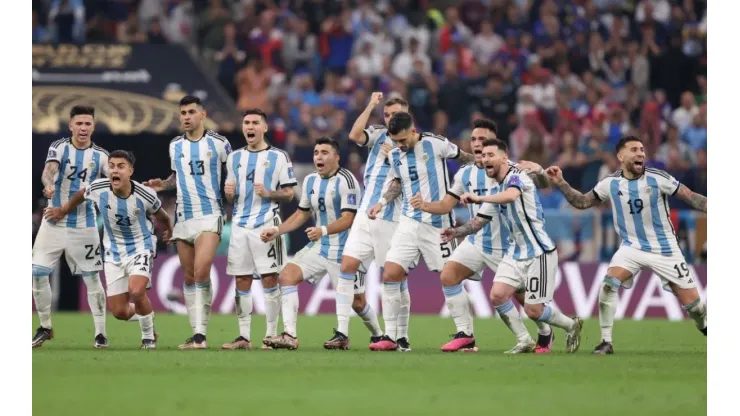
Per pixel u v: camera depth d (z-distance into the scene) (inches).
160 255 2456.9
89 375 1160.2
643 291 2431.1
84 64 2640.3
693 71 3287.4
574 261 2411.4
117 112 2578.7
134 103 2603.3
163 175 2260.1
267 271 1553.9
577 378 1155.3
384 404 962.1
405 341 1560.0
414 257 1537.9
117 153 1476.4
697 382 1130.0
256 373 1184.2
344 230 1563.7
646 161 2886.3
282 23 3344.0
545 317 1462.8
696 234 2377.0
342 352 1467.8
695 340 1801.2
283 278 1552.7
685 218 2374.5
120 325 2066.9
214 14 3361.2
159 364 1270.9
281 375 1167.0
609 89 3243.1
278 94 3181.6
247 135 1546.5
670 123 3117.6
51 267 1560.0
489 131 1480.1
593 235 2404.0
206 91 2650.1
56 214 1541.6
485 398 1000.9
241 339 1546.5
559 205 2559.1
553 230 2411.4
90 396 1004.6
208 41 3341.5
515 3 3432.6
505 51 3230.8
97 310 1563.7
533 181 1489.9
